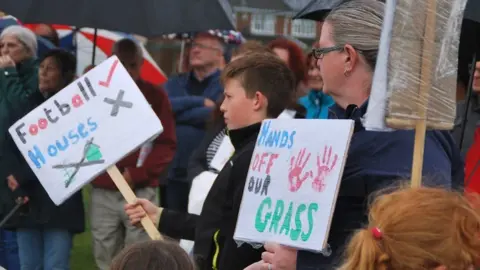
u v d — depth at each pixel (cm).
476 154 583
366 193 419
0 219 917
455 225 286
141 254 354
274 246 434
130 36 1473
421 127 382
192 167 780
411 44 380
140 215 580
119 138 581
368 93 435
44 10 953
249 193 453
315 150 425
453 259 284
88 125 586
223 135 770
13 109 904
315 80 754
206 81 1055
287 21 1299
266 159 449
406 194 297
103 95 588
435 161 417
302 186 426
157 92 972
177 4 960
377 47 429
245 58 538
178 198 1010
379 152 420
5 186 907
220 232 513
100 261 980
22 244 927
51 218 916
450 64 392
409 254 286
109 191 959
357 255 296
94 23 950
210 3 967
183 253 358
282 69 538
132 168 954
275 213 436
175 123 1016
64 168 586
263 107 532
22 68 926
